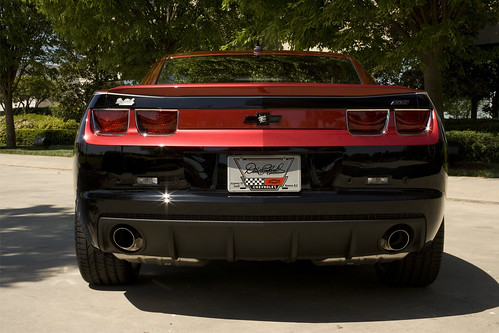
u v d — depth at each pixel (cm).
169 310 332
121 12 1714
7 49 2536
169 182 305
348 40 1262
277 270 430
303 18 1187
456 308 338
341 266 443
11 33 2486
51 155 2062
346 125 308
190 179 304
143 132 309
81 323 310
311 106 306
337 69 403
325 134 305
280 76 390
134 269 383
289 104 305
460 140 1422
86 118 322
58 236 574
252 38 1355
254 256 316
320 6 1197
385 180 308
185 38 1792
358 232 306
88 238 327
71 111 3241
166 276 412
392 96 314
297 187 303
